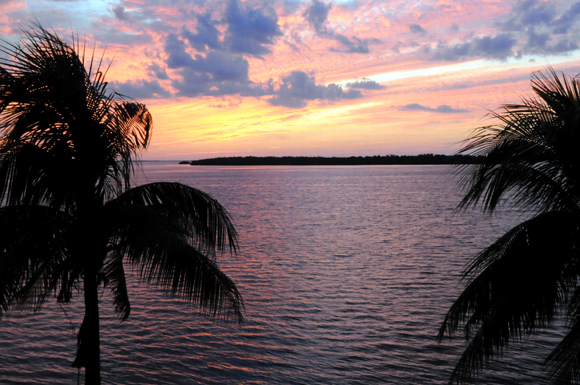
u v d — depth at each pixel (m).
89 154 6.09
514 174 5.30
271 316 19.92
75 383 13.30
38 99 5.61
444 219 56.25
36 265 5.77
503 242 5.87
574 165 5.03
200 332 17.73
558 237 5.29
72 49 5.93
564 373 5.20
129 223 5.80
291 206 76.81
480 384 13.30
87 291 6.38
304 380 14.15
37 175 5.67
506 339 5.64
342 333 17.92
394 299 22.48
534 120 5.11
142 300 21.50
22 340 16.38
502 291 5.57
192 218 6.77
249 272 28.61
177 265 6.28
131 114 6.89
